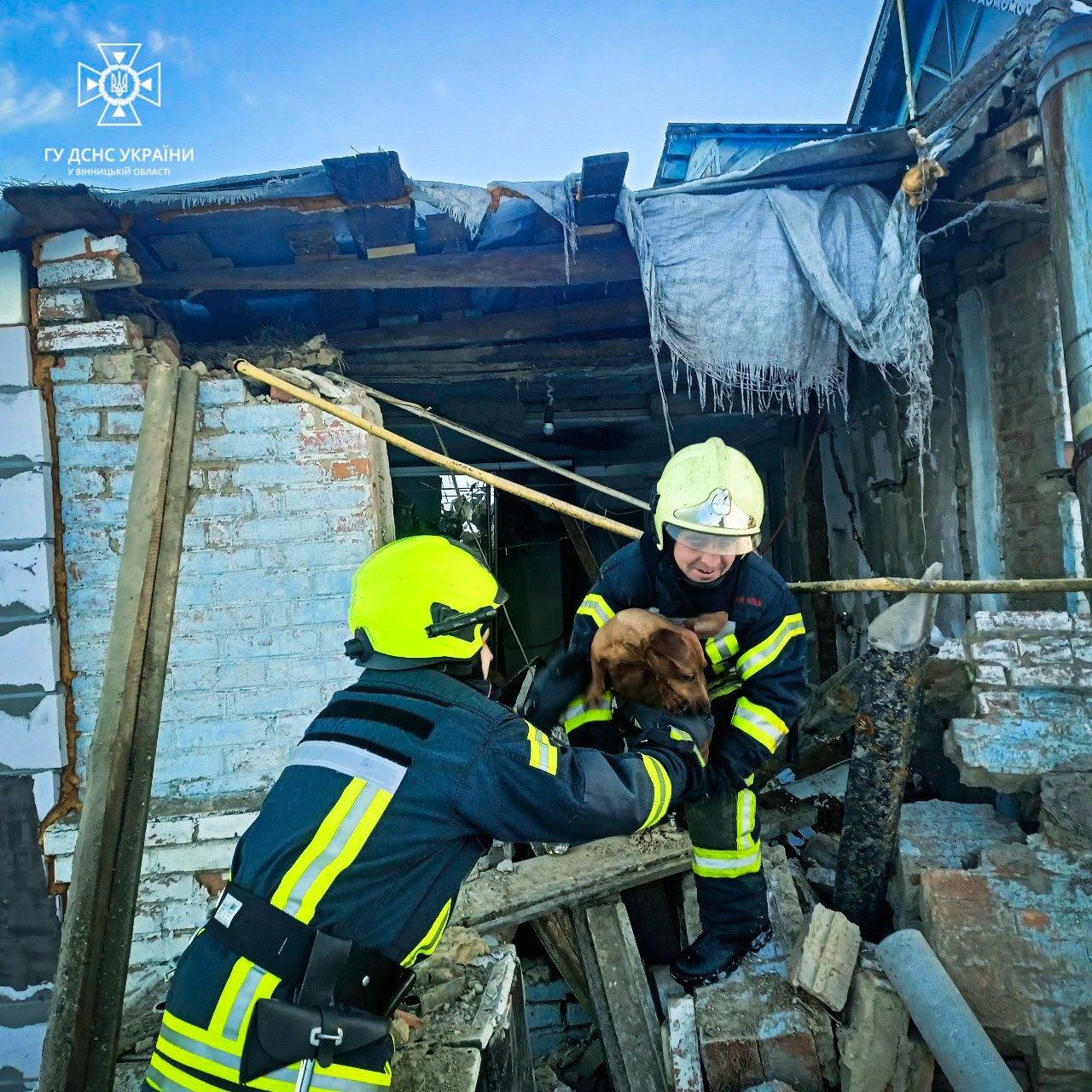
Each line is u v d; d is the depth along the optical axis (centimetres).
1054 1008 189
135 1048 211
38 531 259
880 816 217
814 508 516
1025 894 206
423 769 112
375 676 126
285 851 109
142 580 231
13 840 257
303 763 118
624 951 236
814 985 200
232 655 269
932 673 254
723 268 291
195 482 271
